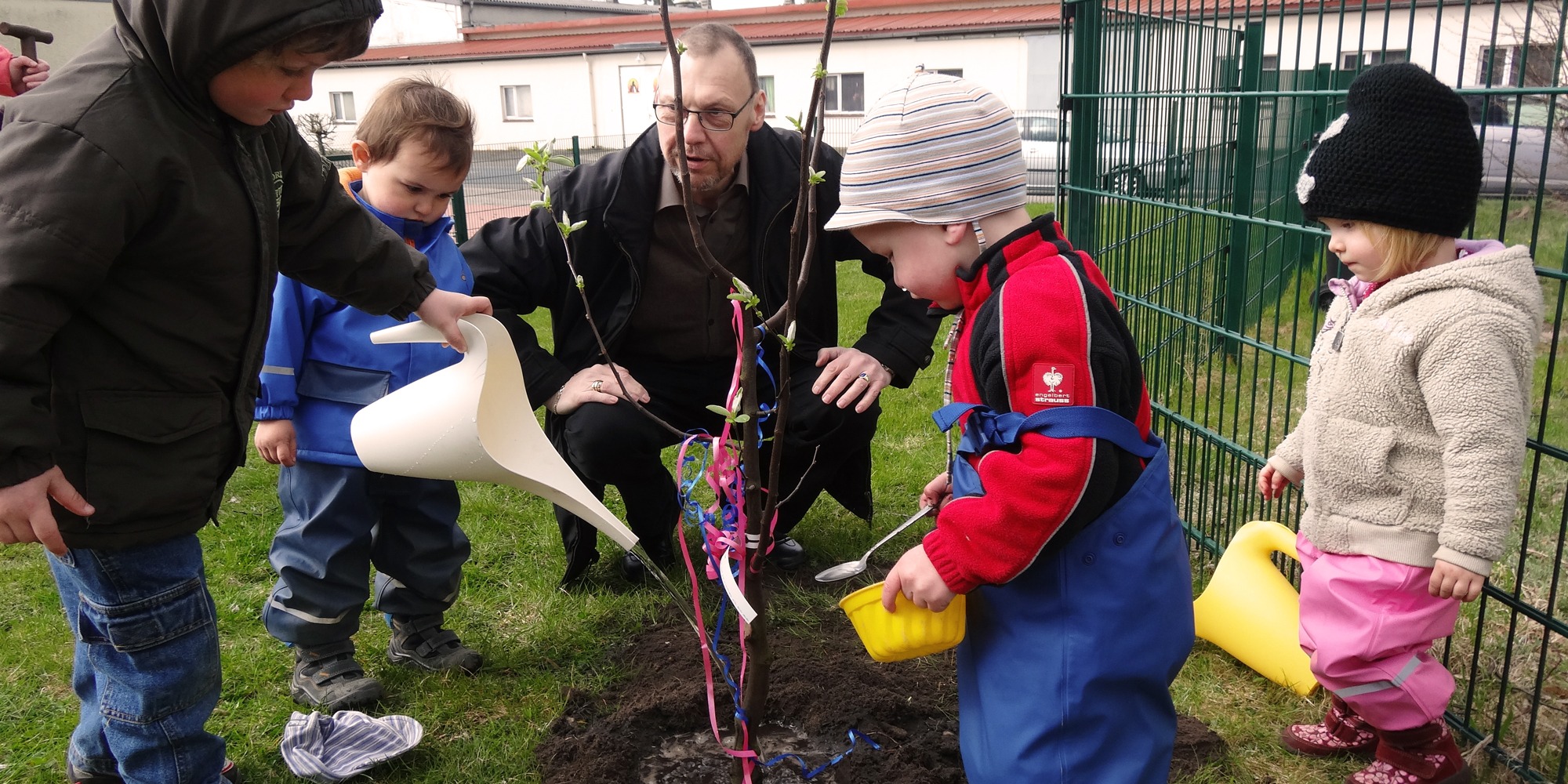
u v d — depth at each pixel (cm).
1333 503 210
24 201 151
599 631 290
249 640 286
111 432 170
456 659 268
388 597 269
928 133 175
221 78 161
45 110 155
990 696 181
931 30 2209
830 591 312
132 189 157
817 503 376
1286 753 233
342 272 201
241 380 187
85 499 170
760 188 287
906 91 179
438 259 255
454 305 208
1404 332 195
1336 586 209
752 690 196
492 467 183
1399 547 201
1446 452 188
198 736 196
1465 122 191
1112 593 173
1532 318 190
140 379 173
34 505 156
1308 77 703
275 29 153
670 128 268
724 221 294
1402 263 198
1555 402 456
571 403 284
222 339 180
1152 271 418
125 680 187
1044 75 2152
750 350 177
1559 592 292
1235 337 305
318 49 158
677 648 278
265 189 181
